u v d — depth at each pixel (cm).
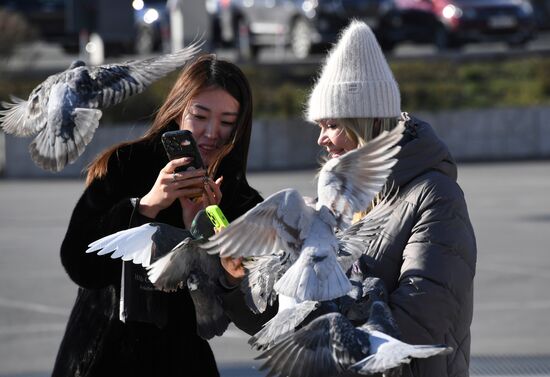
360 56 1012
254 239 820
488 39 7275
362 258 995
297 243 831
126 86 1048
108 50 6488
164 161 1160
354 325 935
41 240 3769
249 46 7656
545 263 3181
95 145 5888
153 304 1095
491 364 2217
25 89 6394
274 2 7456
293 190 827
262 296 930
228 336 2512
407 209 994
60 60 8138
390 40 7338
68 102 1020
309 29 7244
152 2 8175
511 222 3919
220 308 1050
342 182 822
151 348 1139
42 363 2294
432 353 839
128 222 1089
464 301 984
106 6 6450
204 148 1169
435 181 998
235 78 1163
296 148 6181
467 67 7069
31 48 7262
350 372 911
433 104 6525
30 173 5956
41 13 8331
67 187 5384
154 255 987
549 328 2492
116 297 1136
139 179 1157
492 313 2641
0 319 2684
